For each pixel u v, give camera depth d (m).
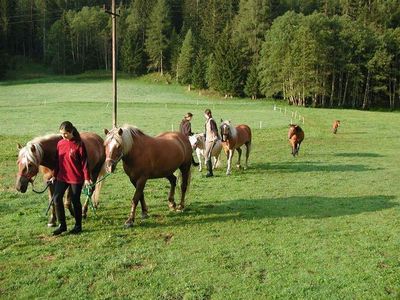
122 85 85.94
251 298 5.76
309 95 70.12
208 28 98.88
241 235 8.20
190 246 7.57
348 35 73.00
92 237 7.96
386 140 26.38
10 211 9.70
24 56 112.56
